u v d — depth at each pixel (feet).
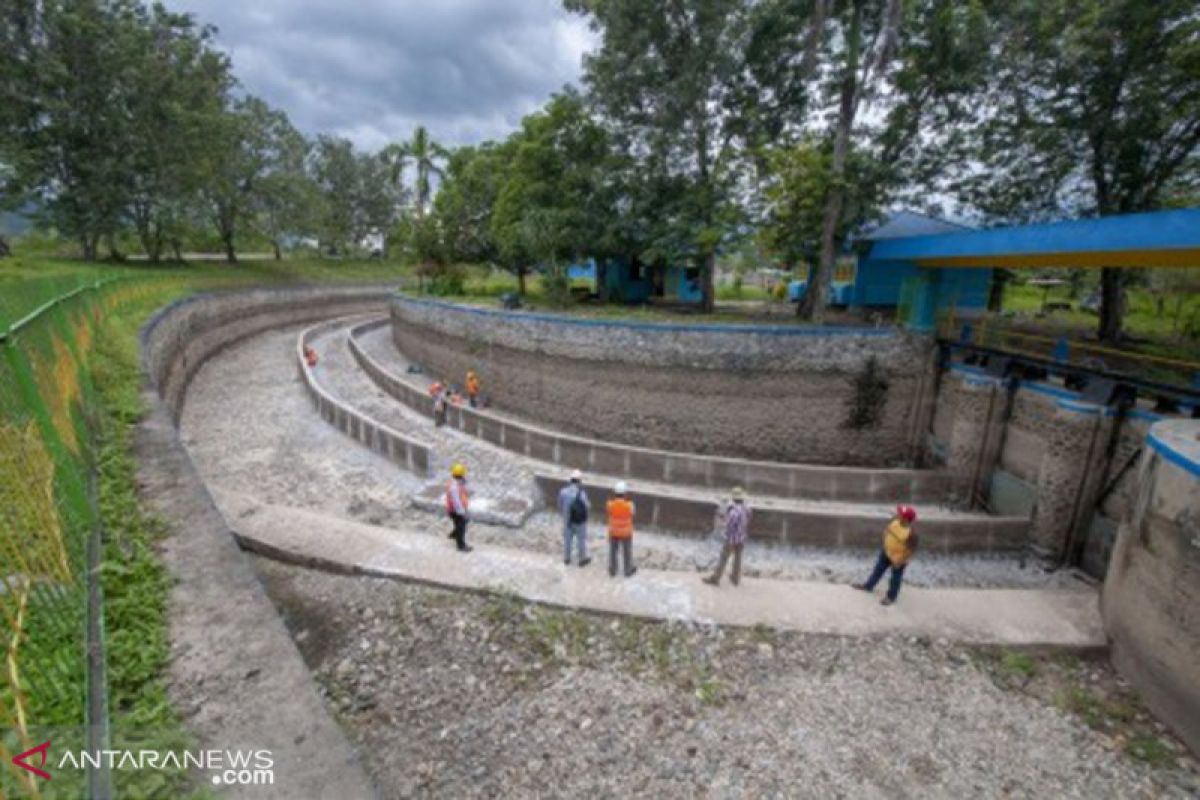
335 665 26.08
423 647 27.22
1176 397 39.99
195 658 14.76
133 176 96.27
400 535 36.32
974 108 66.28
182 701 13.48
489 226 104.73
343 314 156.56
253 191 136.36
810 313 77.15
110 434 27.94
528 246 88.07
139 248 134.31
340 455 57.06
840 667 26.91
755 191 71.31
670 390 64.69
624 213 83.41
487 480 51.19
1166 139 57.16
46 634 12.98
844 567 40.50
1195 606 24.23
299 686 14.25
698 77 68.18
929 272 62.18
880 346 61.52
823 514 42.32
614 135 81.30
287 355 103.71
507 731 22.95
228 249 140.87
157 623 15.65
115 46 86.63
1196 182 61.26
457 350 85.66
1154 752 23.56
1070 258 46.24
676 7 66.69
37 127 86.17
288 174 146.51
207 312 96.99
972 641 28.84
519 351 74.79
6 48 80.18
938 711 24.77
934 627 29.73
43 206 89.51
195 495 23.11
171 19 99.35
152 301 77.61
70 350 29.37
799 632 28.99
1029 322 78.54
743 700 24.90
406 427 66.23
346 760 12.57
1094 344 61.05
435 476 52.29
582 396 69.67
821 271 66.39
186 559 18.84
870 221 69.21
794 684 25.86
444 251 117.29
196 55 103.76
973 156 70.03
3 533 13.71
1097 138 59.16
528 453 58.49
